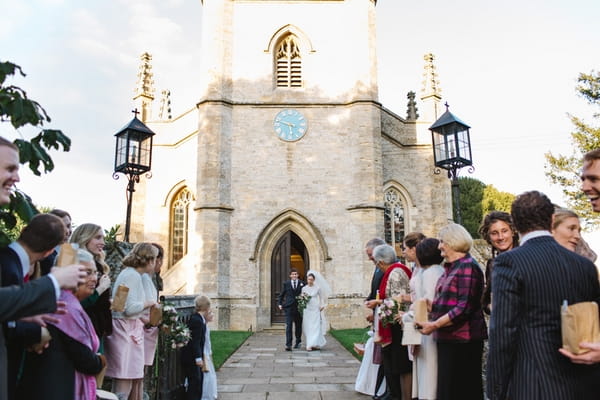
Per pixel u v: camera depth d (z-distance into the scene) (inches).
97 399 160.1
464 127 502.3
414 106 964.6
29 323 127.3
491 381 122.5
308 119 821.9
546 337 119.3
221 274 745.6
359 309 738.2
